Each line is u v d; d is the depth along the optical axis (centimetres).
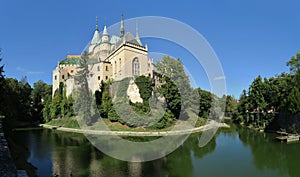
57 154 2605
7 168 1195
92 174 1889
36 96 8250
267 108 5575
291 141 3644
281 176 1989
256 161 2442
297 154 2780
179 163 2289
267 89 5512
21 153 2467
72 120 5244
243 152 2861
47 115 6366
